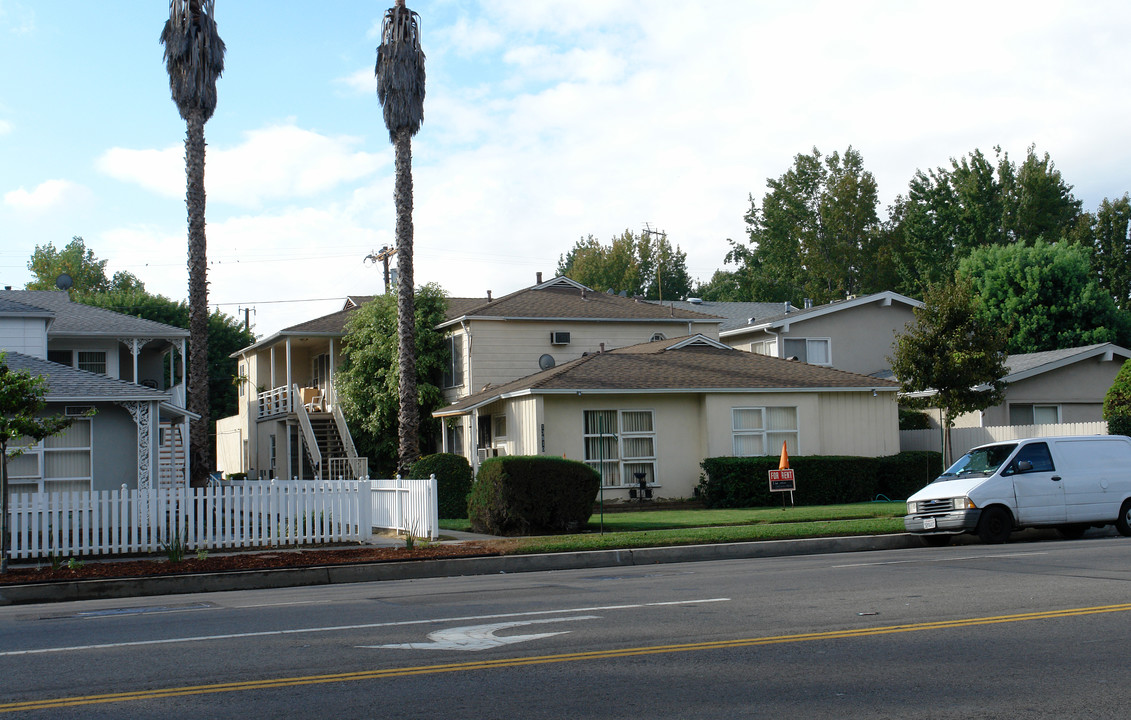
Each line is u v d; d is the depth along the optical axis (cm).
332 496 1875
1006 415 3281
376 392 3634
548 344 3750
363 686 698
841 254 6806
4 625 1070
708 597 1105
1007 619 909
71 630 1003
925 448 3325
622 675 714
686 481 2919
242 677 738
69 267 7488
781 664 741
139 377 3762
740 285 7938
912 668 722
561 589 1240
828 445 3023
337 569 1523
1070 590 1084
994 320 4694
